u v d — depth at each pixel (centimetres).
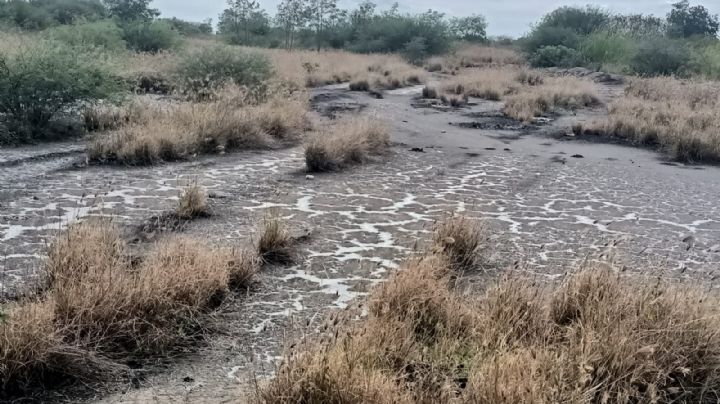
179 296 503
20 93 1212
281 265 634
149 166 1037
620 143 1591
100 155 1051
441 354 420
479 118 1942
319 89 2436
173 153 1101
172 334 470
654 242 762
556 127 1805
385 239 729
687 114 1775
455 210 864
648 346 394
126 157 1045
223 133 1239
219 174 1011
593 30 4259
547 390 358
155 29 3331
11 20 3728
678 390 395
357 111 1867
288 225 754
